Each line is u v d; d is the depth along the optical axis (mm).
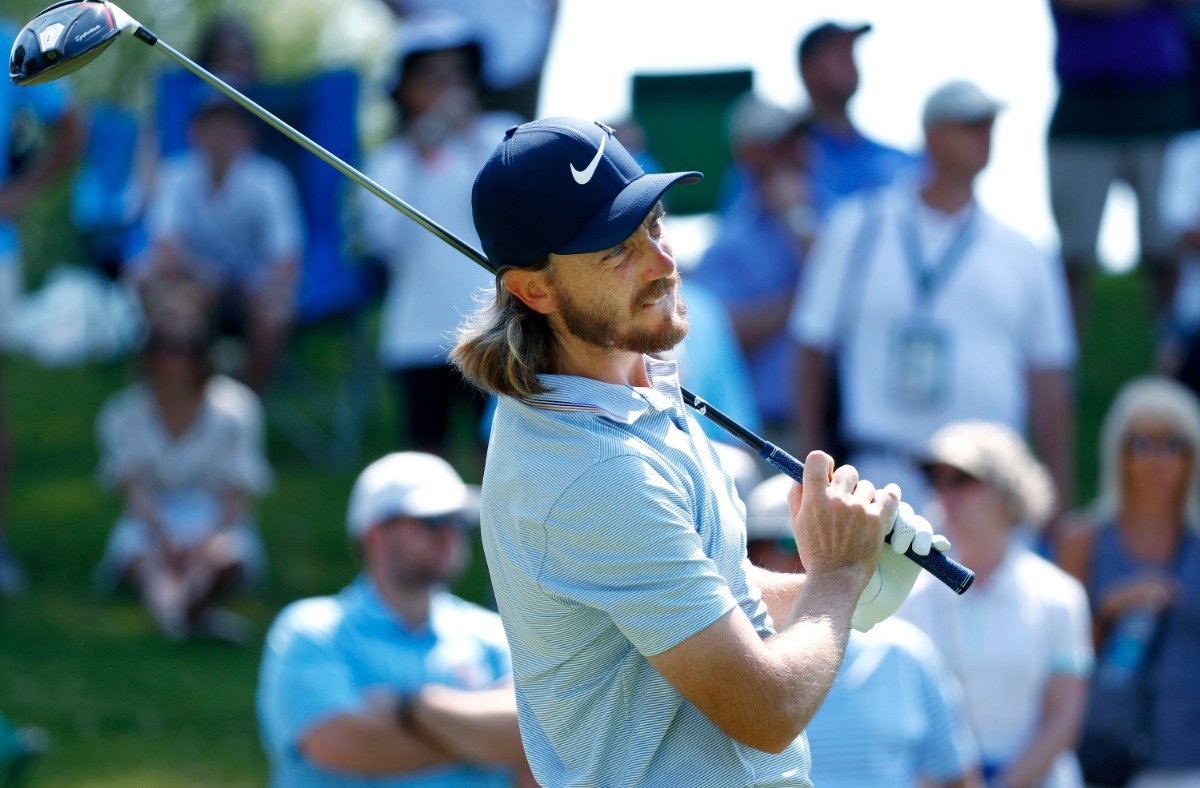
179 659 28281
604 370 10391
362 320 38219
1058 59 34969
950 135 24625
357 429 38156
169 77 40125
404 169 31219
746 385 28000
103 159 44719
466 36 32000
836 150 30672
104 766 23938
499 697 17328
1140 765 20188
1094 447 36031
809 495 10367
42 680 26797
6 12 54062
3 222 32438
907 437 24641
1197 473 21219
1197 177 34000
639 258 10094
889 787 16250
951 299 24656
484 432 25641
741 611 9750
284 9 63531
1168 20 34688
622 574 9672
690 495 10094
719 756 10000
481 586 30578
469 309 30547
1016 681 19109
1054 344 25328
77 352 45500
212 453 30578
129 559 30344
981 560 19359
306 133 38344
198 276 35375
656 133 37719
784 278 28062
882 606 11094
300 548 33094
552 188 10008
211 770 24078
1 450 31797
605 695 10062
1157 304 36500
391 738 17203
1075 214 34938
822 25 30578
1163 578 20859
